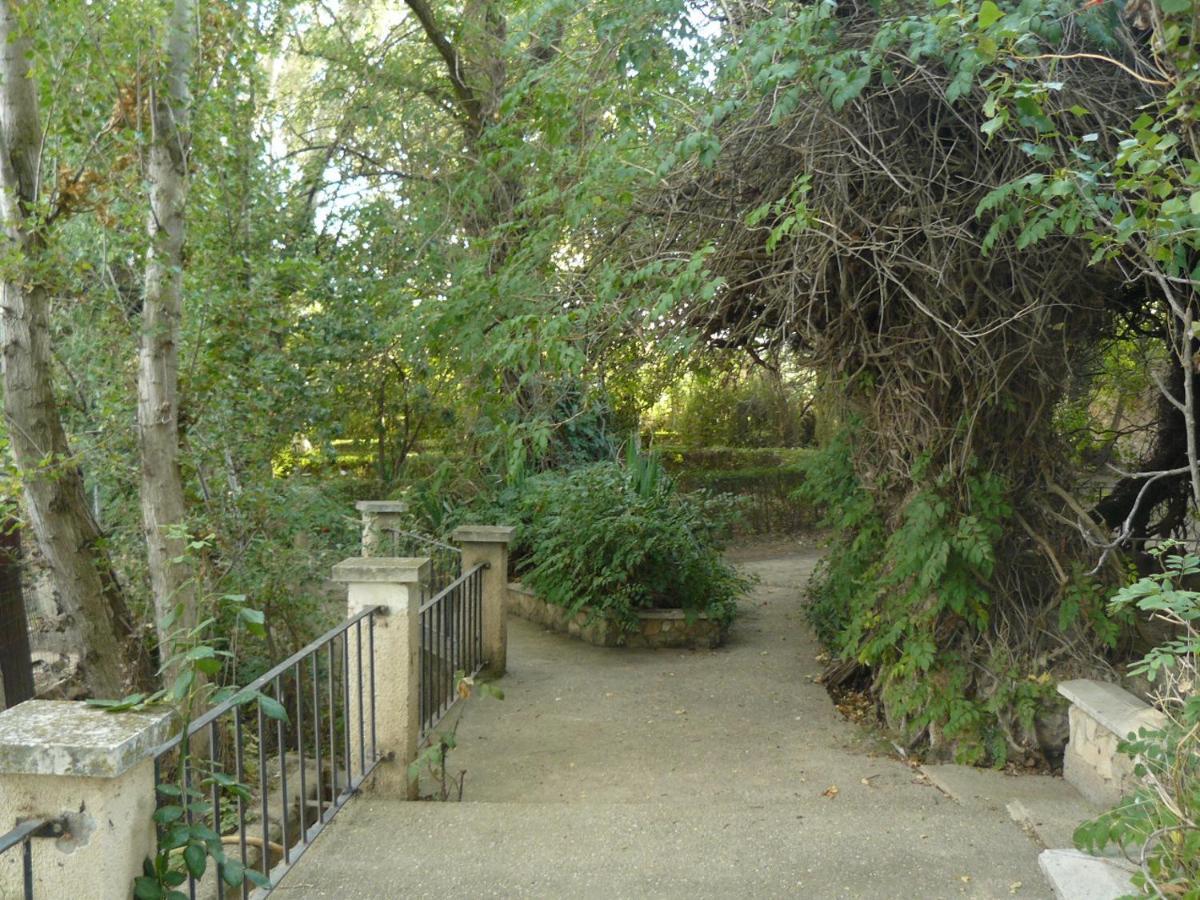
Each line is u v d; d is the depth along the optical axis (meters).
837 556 7.65
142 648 6.44
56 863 2.24
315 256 9.48
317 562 7.23
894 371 5.57
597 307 5.04
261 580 6.64
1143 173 2.90
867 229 4.58
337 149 11.55
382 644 4.66
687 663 8.35
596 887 3.51
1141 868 2.62
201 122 6.35
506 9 8.01
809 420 18.05
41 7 5.64
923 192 4.39
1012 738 5.35
